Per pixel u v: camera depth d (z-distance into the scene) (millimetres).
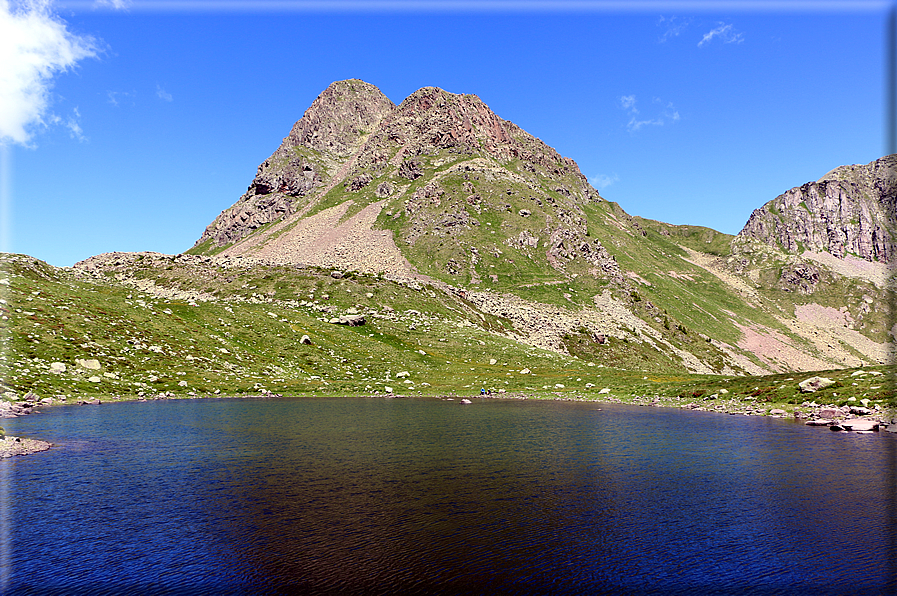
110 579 15711
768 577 15906
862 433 40562
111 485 25484
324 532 19375
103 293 104188
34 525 19984
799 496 23703
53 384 62031
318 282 148875
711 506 22391
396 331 120812
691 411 58969
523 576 15898
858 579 15703
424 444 37094
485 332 133000
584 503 22828
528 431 42938
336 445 36500
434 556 17266
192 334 94375
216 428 43719
